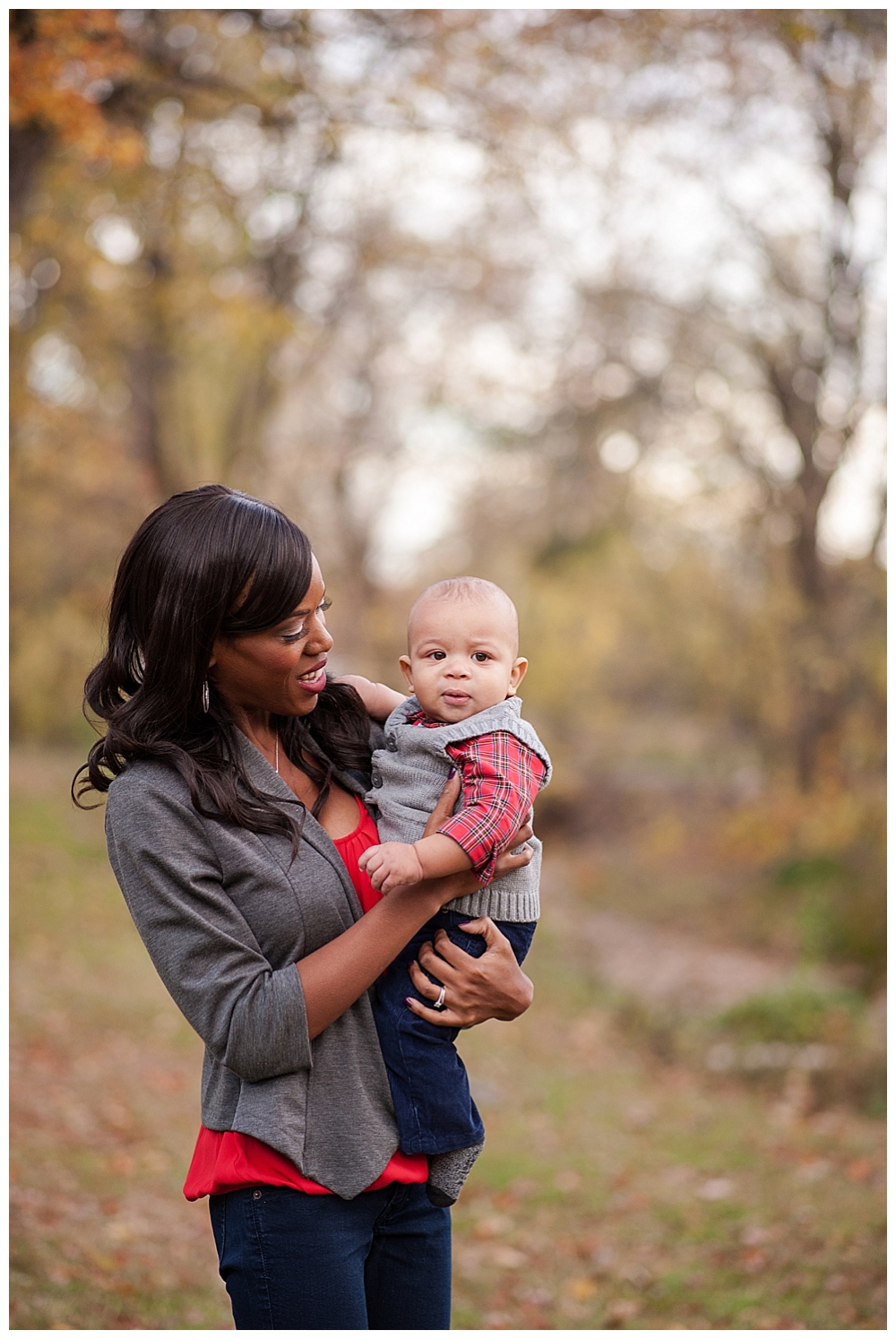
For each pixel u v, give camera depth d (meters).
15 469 13.62
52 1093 6.06
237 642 1.92
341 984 1.85
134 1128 5.87
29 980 7.88
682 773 21.45
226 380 16.61
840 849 13.18
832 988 8.84
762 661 16.83
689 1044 8.43
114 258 11.67
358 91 7.94
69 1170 5.14
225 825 1.91
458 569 23.17
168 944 1.86
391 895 1.92
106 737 1.96
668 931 12.70
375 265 14.41
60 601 16.48
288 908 1.90
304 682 1.99
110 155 7.21
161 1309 4.06
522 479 20.05
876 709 15.16
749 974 10.54
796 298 14.17
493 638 2.24
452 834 1.95
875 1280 4.38
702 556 18.88
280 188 10.22
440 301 16.50
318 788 2.12
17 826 11.76
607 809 19.98
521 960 2.18
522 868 2.15
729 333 15.20
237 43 7.90
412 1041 2.02
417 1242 2.04
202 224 11.33
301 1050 1.83
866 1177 5.68
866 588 14.79
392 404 19.47
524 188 10.59
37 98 6.43
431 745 2.13
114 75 7.00
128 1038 7.34
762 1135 6.54
